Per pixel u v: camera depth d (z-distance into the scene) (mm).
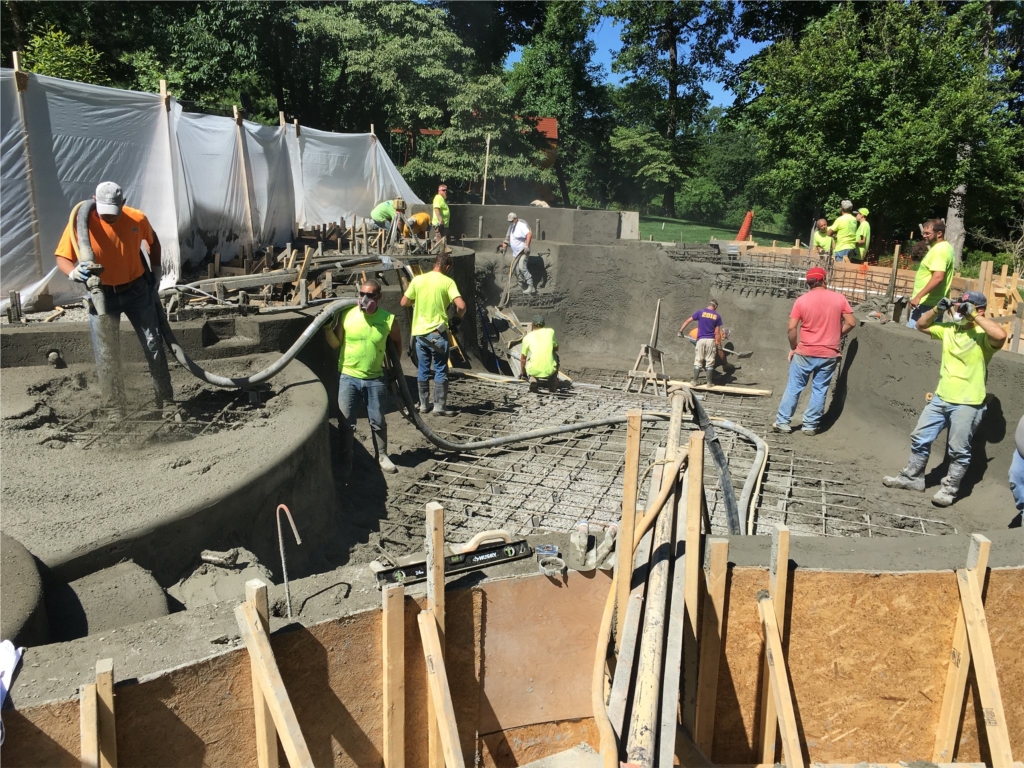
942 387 6605
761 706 3697
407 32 24641
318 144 15227
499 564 3639
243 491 4707
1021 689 3770
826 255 14422
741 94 30000
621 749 2623
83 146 9023
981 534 3498
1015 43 26891
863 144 20250
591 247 15492
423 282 8633
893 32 20938
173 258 10305
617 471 7434
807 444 8609
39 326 7152
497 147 26156
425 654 3211
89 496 4426
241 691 2939
